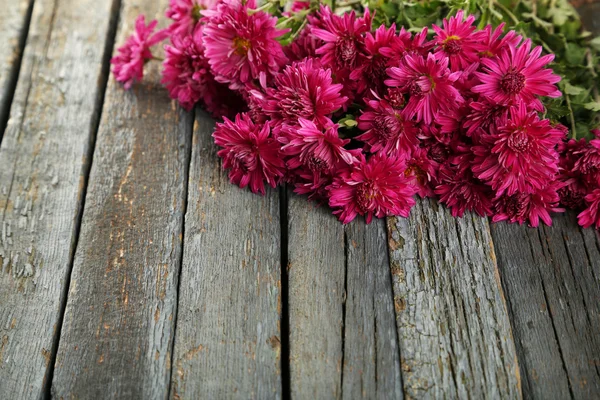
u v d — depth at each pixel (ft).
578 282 2.95
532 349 2.82
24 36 3.86
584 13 3.76
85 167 3.37
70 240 3.14
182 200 3.20
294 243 3.05
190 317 2.91
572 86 3.29
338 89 2.92
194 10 3.36
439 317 2.87
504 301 2.90
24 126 3.49
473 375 2.76
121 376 2.82
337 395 2.75
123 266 3.04
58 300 3.00
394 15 3.25
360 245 3.04
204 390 2.77
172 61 3.31
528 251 3.02
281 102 2.97
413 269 2.97
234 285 2.97
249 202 3.17
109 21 3.90
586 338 2.84
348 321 2.87
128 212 3.18
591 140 3.01
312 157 2.94
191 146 3.36
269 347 2.84
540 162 2.89
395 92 2.93
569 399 2.73
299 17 3.18
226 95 3.34
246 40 3.06
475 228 3.06
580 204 3.08
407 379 2.76
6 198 3.27
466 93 2.99
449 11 3.14
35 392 2.82
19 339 2.92
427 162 3.01
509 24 3.49
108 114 3.50
